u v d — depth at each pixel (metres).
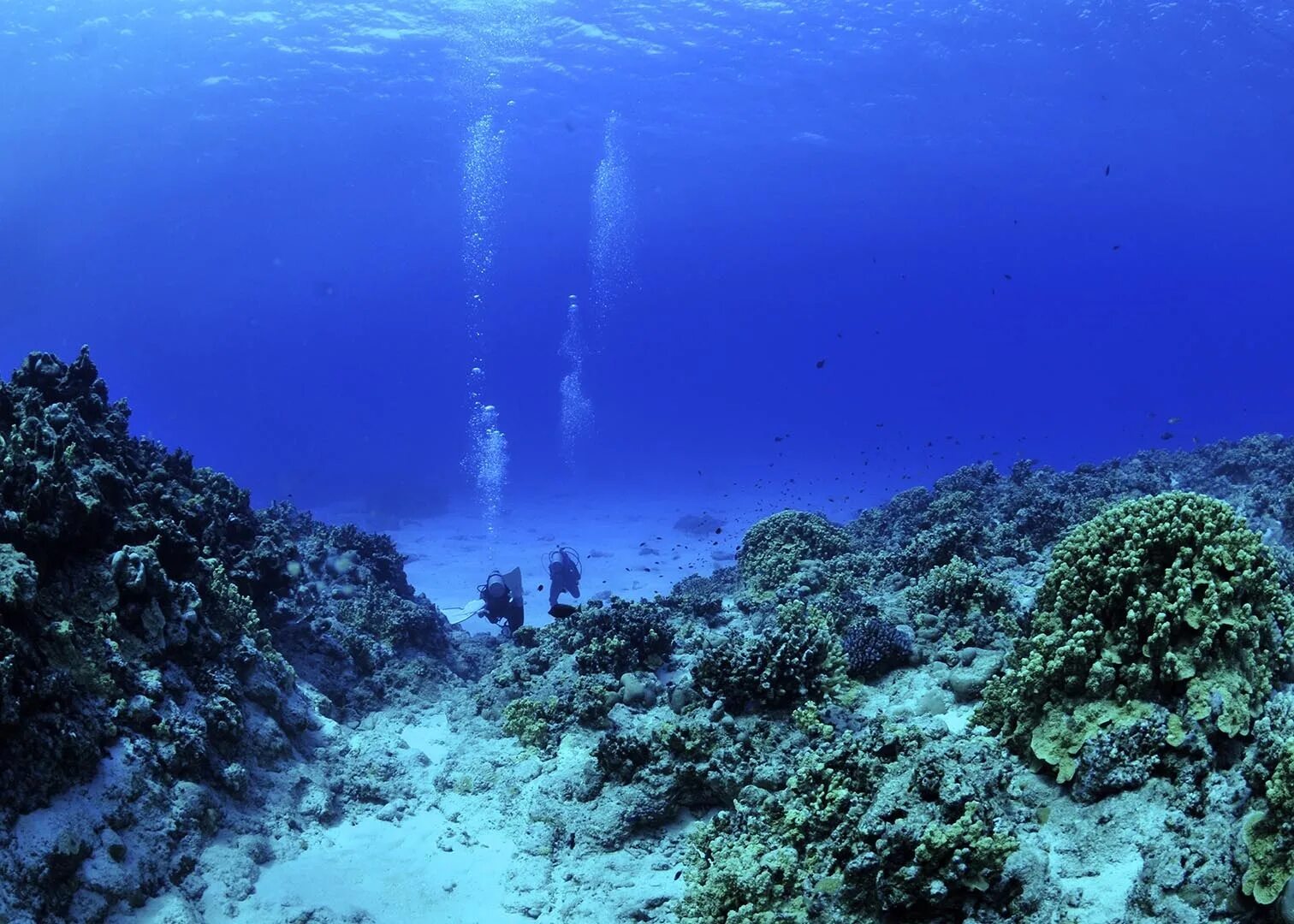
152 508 8.86
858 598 9.23
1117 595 5.53
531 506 53.12
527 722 8.95
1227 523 5.56
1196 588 5.29
